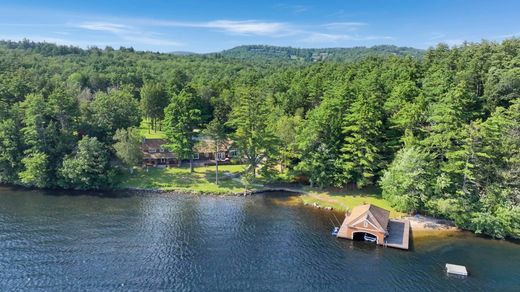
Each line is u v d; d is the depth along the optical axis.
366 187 80.06
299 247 54.53
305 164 78.31
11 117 81.88
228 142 101.06
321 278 46.25
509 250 54.34
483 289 44.38
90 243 54.44
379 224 55.44
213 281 45.06
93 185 80.00
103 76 171.38
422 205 64.44
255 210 69.81
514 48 114.06
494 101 84.06
